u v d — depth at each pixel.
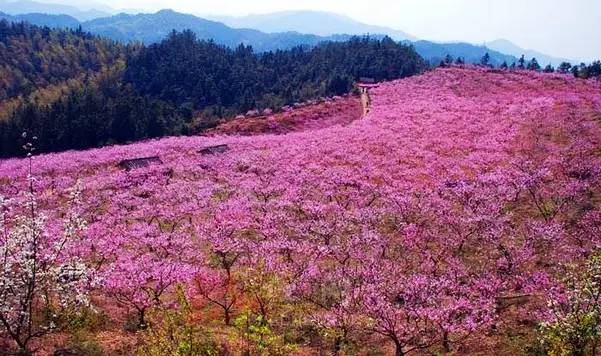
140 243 34.12
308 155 59.84
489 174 46.88
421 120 72.06
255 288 20.31
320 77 160.50
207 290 27.34
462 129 64.94
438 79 111.31
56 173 62.97
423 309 21.42
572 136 55.34
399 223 37.34
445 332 21.14
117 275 25.70
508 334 21.66
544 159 49.56
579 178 42.88
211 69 173.50
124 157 69.94
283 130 102.44
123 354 19.75
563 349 14.85
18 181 59.06
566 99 74.94
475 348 20.89
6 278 16.61
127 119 104.31
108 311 25.02
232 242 33.34
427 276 26.08
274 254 31.92
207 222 38.56
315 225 36.88
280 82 168.62
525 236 32.28
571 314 15.59
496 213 36.69
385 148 59.38
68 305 19.66
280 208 42.94
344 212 39.88
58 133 98.19
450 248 32.28
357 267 28.23
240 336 18.67
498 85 97.94
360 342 22.03
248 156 62.66
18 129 96.25
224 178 54.53
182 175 57.56
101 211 45.34
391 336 20.30
